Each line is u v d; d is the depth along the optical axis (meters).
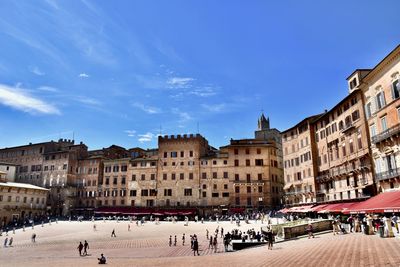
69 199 120.81
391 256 20.59
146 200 112.25
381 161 50.16
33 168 132.38
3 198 102.06
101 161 124.31
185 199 108.19
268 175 103.94
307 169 77.31
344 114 63.31
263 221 78.56
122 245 57.34
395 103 45.75
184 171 110.69
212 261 29.59
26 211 109.69
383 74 48.94
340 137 64.81
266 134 126.81
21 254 49.56
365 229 35.22
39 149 133.62
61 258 43.50
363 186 56.12
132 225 86.19
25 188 109.25
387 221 30.77
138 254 46.19
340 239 33.62
